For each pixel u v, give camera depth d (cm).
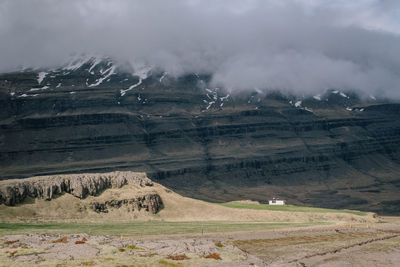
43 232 13138
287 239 14325
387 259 11675
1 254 8800
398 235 15950
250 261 10181
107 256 9056
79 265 8262
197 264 9212
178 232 14788
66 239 10712
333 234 15725
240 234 15038
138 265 8569
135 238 13012
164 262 9019
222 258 10044
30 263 8200
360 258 11719
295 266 10281
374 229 17550
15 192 15988
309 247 12975
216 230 15712
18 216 15200
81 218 16400
